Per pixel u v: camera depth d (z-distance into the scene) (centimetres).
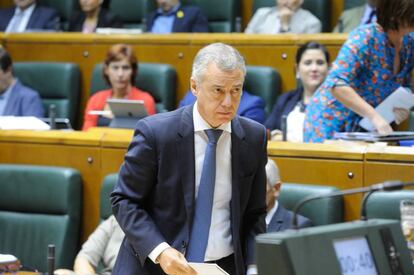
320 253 416
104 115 1336
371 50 973
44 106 1505
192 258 641
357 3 1504
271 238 411
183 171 642
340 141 952
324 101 1055
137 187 648
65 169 1064
